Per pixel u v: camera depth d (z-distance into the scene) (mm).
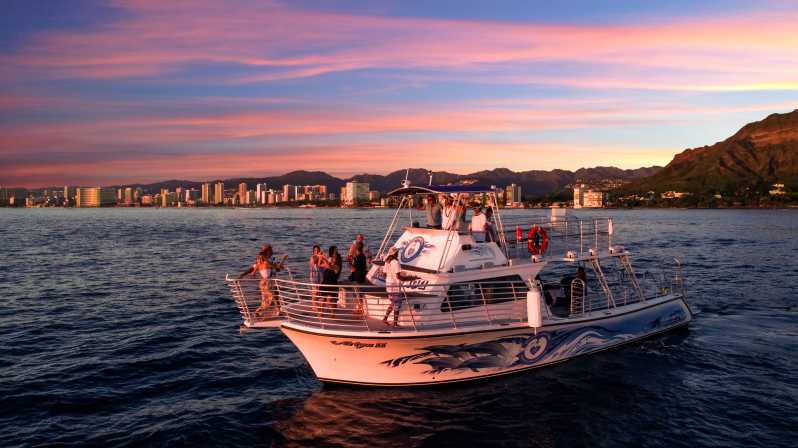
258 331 21234
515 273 14844
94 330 21453
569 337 15633
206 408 13508
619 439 11742
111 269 41344
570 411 12977
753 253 51625
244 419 12820
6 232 97000
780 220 151000
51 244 67438
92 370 16453
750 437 11836
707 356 17047
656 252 53031
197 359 17609
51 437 11906
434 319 13656
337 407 13203
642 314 17859
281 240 72688
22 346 19109
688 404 13484
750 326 20984
